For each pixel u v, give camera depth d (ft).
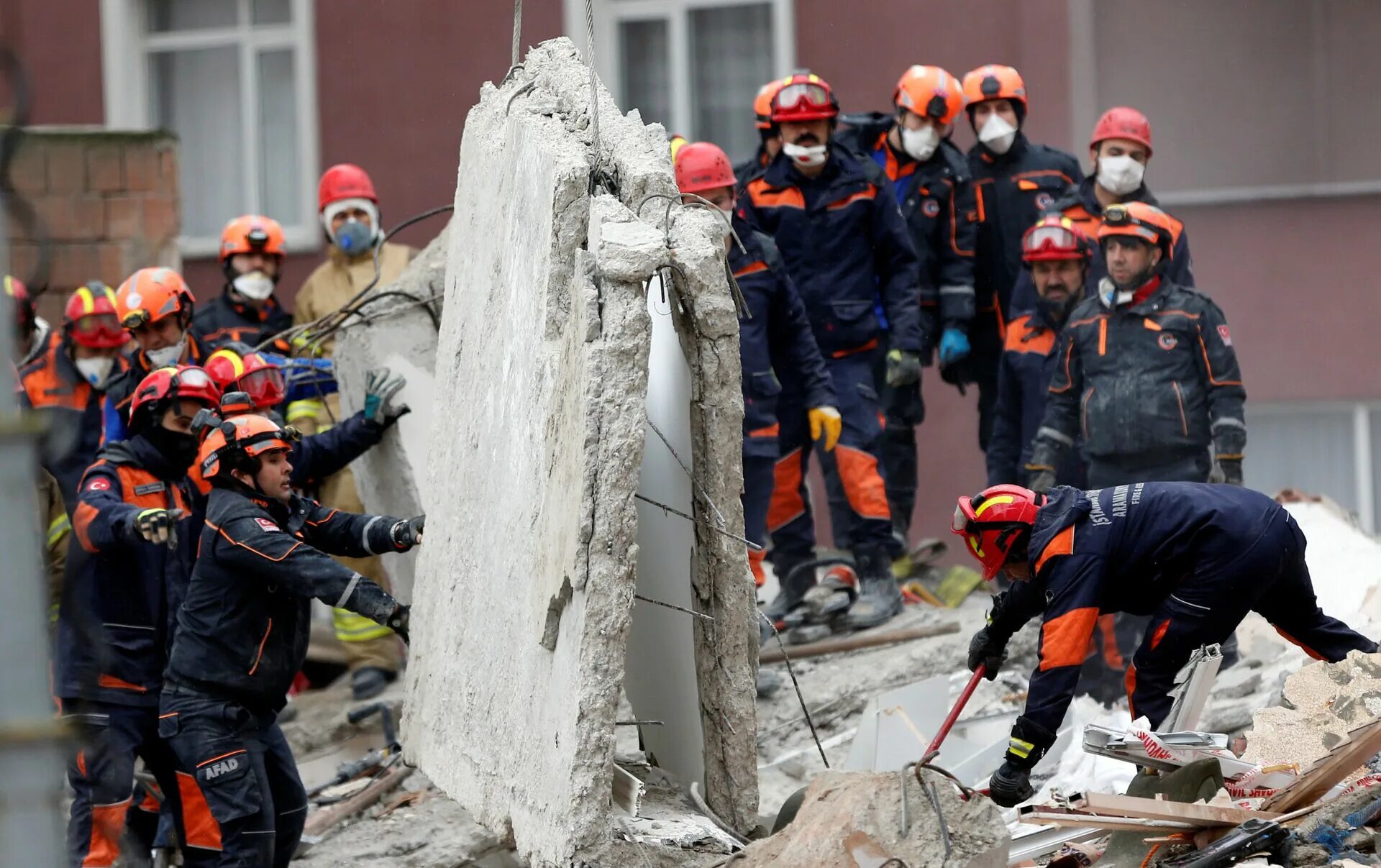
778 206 80.33
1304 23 116.37
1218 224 119.03
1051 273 79.82
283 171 132.98
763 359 74.33
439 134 126.93
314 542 58.80
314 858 65.00
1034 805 47.16
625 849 43.16
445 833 66.39
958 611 83.25
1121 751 47.29
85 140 101.50
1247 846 42.91
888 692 63.72
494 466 52.49
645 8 126.82
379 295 74.23
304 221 131.23
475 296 57.77
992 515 49.29
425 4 126.72
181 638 55.77
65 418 67.92
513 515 49.80
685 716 51.03
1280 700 59.47
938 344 89.35
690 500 48.62
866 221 81.05
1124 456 73.26
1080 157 117.80
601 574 42.75
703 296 45.65
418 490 70.95
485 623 51.93
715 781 48.32
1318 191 117.39
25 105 30.32
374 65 127.85
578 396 43.86
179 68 134.51
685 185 72.43
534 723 46.42
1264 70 117.08
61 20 133.90
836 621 80.23
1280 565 49.57
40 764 28.73
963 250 86.63
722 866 41.32
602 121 50.47
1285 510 50.60
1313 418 120.37
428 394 72.28
